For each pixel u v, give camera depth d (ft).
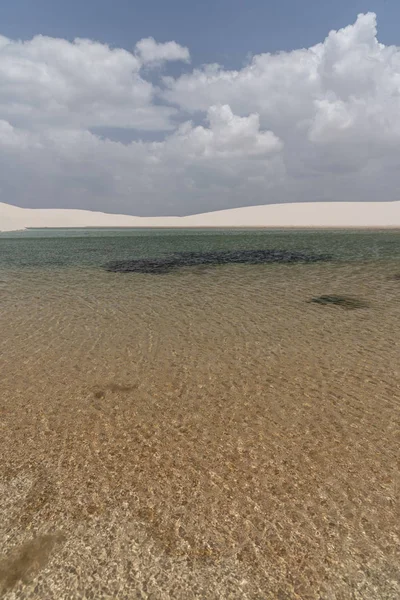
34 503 14.28
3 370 27.04
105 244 133.90
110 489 15.03
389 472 15.92
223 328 36.60
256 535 12.70
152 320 39.58
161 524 13.21
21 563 11.70
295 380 25.00
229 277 64.49
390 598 10.48
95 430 19.40
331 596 10.57
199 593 10.68
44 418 20.57
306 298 48.32
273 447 17.79
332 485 15.15
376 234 161.38
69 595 10.64
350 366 27.07
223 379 25.35
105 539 12.58
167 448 17.83
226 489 14.98
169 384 24.70
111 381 25.20
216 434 18.95
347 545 12.28
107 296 51.13
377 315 39.96
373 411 20.92
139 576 11.23
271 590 10.75
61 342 32.96
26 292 53.98
